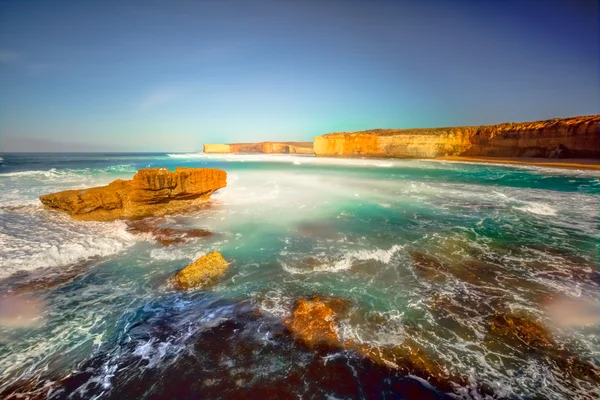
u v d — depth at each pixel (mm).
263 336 4738
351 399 3539
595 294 5934
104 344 4512
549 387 3686
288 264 7629
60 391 3631
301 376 3904
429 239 9602
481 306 5559
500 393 3615
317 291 6199
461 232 10312
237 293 6125
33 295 5875
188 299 5883
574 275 6863
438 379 3838
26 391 3613
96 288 6262
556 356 4203
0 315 5129
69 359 4168
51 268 7129
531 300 5746
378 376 3891
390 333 4773
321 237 9883
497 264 7578
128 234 9742
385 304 5660
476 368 4012
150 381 3814
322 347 4461
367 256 8148
